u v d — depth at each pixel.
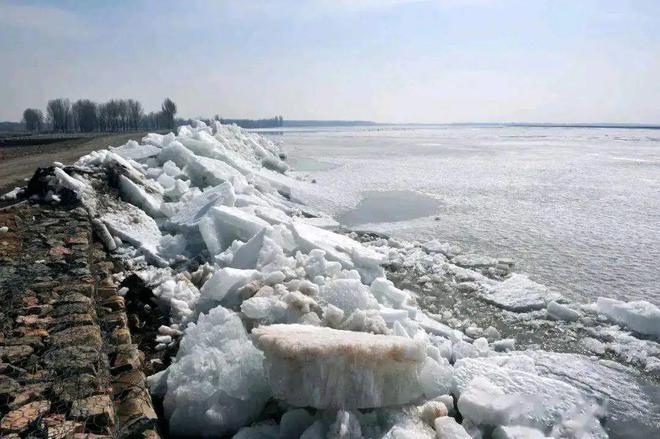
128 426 3.23
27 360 3.60
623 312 6.57
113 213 8.52
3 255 5.75
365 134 103.75
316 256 7.00
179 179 11.26
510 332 6.38
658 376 5.28
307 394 3.73
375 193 17.78
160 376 4.32
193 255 8.19
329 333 4.29
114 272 6.75
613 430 4.35
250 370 4.07
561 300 7.23
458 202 15.93
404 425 3.78
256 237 7.31
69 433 2.89
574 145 57.56
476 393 4.27
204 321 4.77
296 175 21.38
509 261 9.20
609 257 9.55
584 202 15.85
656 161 32.44
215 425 3.82
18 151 22.45
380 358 3.84
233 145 19.78
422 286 7.96
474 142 65.12
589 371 5.27
